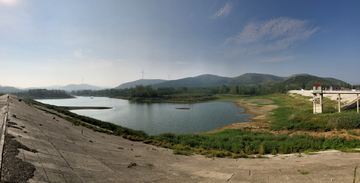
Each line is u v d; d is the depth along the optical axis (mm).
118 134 19141
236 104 94438
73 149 8453
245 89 167875
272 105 71625
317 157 11234
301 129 26375
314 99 37438
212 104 101000
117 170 7207
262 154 13977
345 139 15773
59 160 6430
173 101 130000
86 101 146625
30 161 5441
